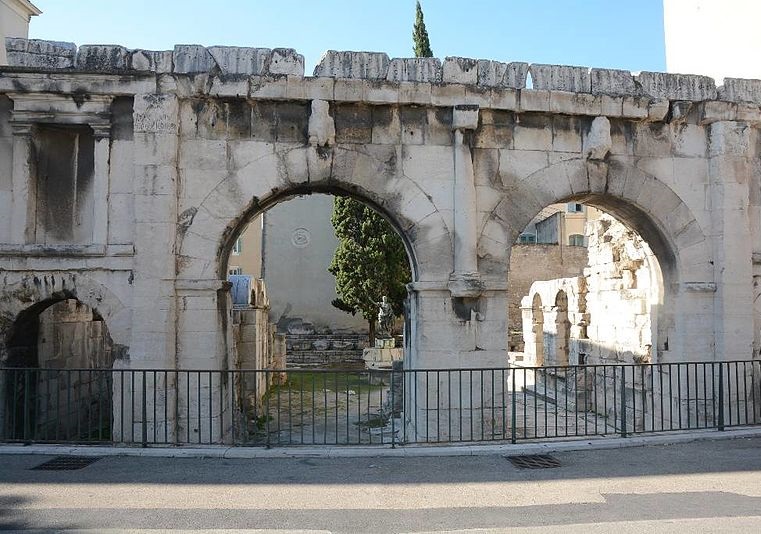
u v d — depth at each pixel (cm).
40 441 980
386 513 679
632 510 684
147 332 1056
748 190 1240
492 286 1142
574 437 1039
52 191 1127
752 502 709
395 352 2836
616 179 1209
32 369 975
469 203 1136
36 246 1070
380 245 3181
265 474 830
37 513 674
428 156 1153
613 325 1574
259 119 1125
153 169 1070
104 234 1082
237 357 1677
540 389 2016
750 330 1209
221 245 1106
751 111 1237
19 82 1070
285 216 4175
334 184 1144
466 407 1122
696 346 1214
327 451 932
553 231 4372
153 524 643
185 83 1091
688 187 1233
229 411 1130
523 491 757
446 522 650
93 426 1502
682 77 1236
